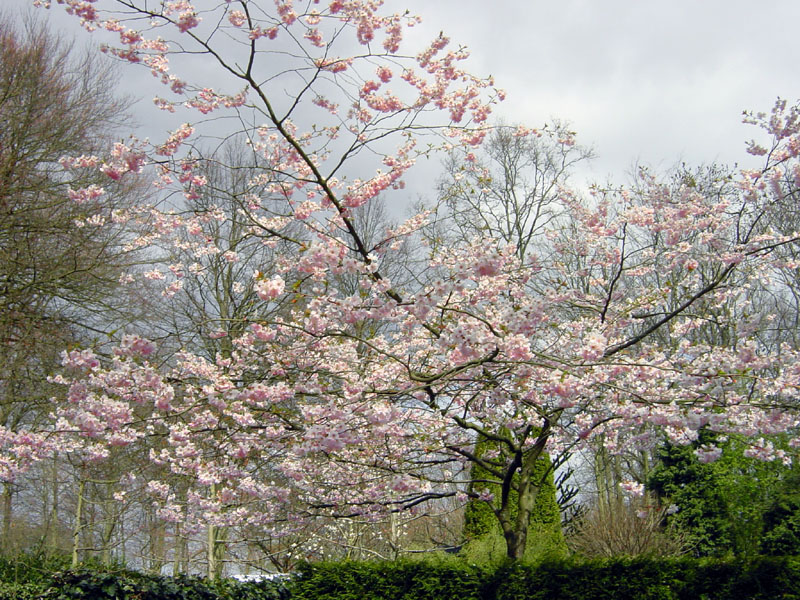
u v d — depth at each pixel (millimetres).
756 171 7359
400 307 6191
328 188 6773
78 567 10070
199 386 8250
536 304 5625
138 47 6539
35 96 14336
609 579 8203
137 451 10352
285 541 15094
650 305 8617
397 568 9539
